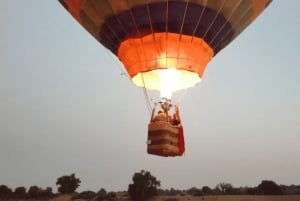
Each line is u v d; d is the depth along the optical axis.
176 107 8.45
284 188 61.75
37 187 63.25
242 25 9.94
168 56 8.55
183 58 8.62
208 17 8.78
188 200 51.88
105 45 9.96
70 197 58.53
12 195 61.50
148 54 8.63
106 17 9.09
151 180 56.03
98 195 58.66
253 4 9.45
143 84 8.95
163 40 8.58
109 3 8.79
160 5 8.46
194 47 8.77
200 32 8.80
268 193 56.22
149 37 8.64
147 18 8.58
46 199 58.84
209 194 58.06
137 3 8.54
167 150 7.60
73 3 9.52
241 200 50.44
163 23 8.55
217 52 10.17
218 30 9.25
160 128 7.70
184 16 8.52
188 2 8.48
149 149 7.70
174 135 7.90
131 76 8.98
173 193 60.59
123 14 8.76
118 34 9.10
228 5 8.93
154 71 9.05
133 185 55.09
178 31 8.59
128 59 8.97
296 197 51.34
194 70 8.75
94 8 9.12
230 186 60.66
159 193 60.00
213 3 8.70
